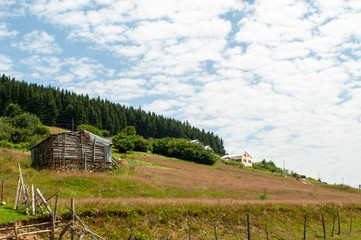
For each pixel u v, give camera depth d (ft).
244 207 80.02
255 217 77.61
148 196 93.71
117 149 291.58
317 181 333.83
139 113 517.96
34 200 55.88
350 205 106.22
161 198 87.25
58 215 54.34
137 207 65.77
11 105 331.98
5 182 82.38
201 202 78.38
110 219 59.62
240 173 253.24
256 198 113.09
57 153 116.16
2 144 192.54
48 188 84.38
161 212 66.85
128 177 111.65
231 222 72.23
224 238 64.80
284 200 104.27
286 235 72.74
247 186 149.89
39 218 52.65
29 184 85.51
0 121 266.77
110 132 439.63
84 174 103.86
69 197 78.07
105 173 121.39
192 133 575.38
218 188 127.85
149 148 322.34
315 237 75.25
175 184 119.34
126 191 95.61
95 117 424.46
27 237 46.09
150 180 114.62
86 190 90.63
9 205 59.52
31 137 226.58
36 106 379.14
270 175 289.53
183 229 64.34
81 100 465.47
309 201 103.81
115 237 55.42
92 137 130.41
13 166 103.60
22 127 266.36
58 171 107.86
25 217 52.24
